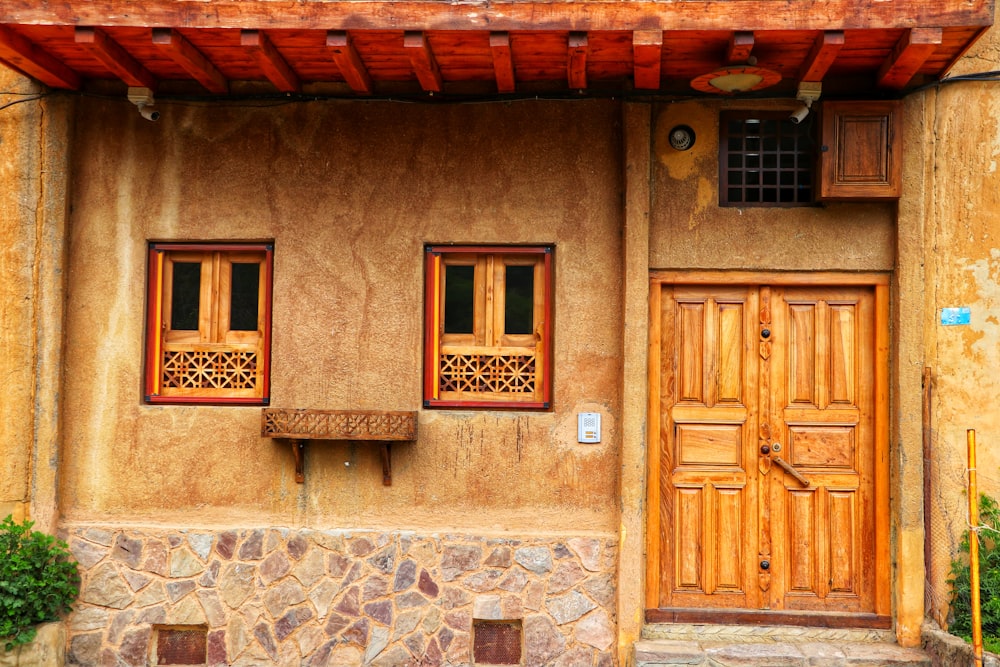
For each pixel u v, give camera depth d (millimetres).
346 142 5699
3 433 5629
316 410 5504
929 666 5172
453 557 5527
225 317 5809
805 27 4566
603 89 5598
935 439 5477
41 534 5473
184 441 5676
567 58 5082
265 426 5488
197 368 5770
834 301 5633
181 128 5734
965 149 5488
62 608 5539
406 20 4641
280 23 4660
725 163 5641
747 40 4625
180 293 5824
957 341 5480
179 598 5551
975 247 5488
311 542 5559
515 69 5371
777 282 5590
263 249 5762
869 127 5371
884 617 5504
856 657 5219
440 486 5613
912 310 5426
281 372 5664
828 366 5629
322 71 5457
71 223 5750
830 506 5594
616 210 5613
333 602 5523
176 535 5582
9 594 5230
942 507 5461
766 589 5578
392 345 5660
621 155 5609
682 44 4871
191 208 5719
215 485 5664
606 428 5586
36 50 5090
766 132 5695
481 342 5727
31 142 5672
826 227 5543
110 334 5727
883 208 5531
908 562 5391
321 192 5691
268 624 5527
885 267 5520
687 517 5629
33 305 5656
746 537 5602
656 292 5625
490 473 5609
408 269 5668
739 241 5555
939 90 5484
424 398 5680
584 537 5516
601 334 5598
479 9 4629
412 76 5543
